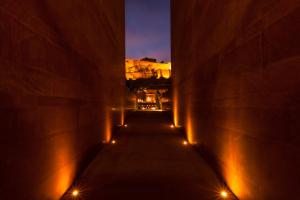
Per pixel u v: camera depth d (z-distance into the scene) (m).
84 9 5.76
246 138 3.52
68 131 4.47
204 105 6.35
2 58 2.44
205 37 6.11
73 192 4.18
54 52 3.83
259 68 3.06
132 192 4.30
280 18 2.57
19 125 2.74
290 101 2.41
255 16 3.17
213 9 5.33
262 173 3.01
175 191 4.34
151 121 15.02
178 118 12.20
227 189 4.35
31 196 3.00
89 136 6.20
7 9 2.53
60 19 4.12
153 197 4.09
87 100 5.98
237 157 3.90
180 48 11.45
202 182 4.77
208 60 5.81
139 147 8.13
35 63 3.15
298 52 2.27
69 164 4.52
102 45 8.08
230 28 4.16
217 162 5.14
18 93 2.73
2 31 2.43
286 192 2.49
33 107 3.08
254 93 3.22
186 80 9.60
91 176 5.15
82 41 5.55
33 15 3.12
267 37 2.84
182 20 10.65
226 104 4.44
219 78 4.89
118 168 5.74
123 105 14.20
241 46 3.65
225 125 4.53
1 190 2.40
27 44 2.95
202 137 6.71
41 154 3.29
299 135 2.27
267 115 2.87
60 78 4.08
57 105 3.91
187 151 7.52
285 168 2.51
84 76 5.71
